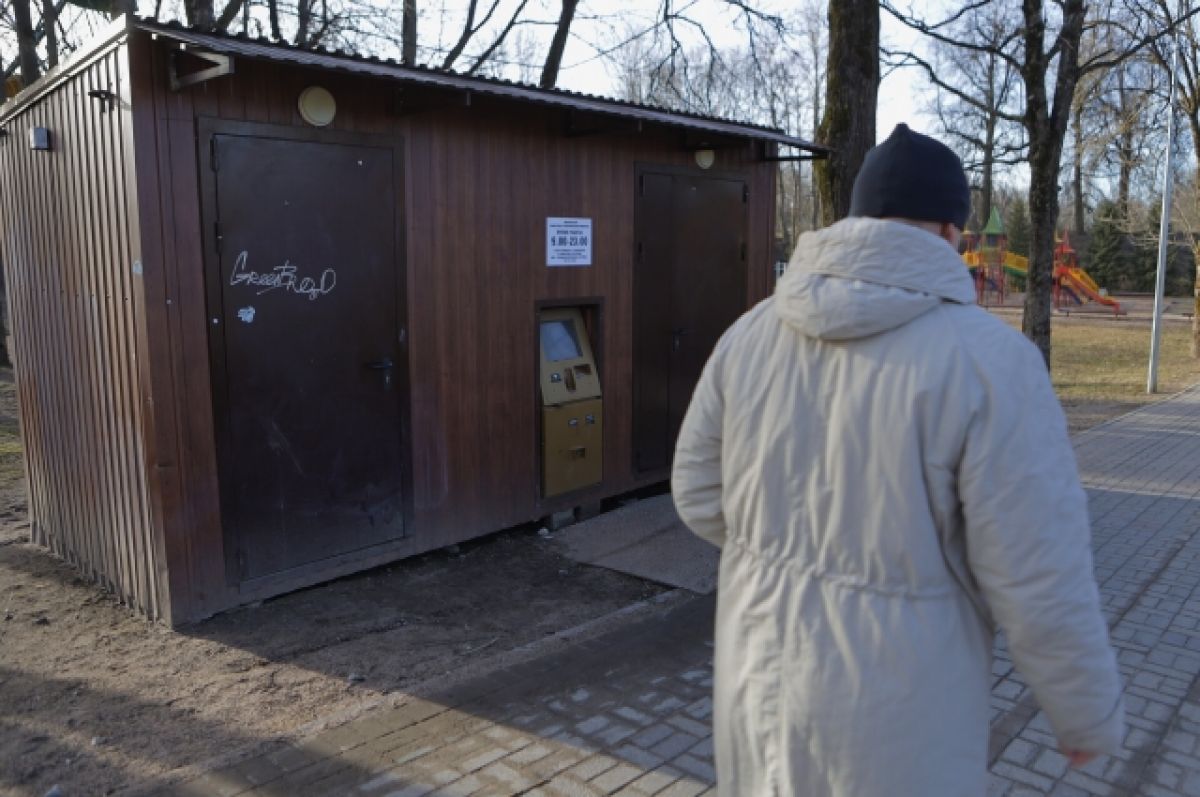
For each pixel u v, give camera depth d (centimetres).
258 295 458
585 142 619
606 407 657
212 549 454
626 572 545
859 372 170
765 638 179
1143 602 503
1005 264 3991
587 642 437
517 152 576
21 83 1179
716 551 575
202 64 422
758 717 179
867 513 167
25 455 591
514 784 312
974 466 159
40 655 421
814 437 174
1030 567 156
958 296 170
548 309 621
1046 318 998
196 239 432
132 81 405
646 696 380
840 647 169
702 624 461
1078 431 1070
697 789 311
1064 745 165
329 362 491
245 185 447
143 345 422
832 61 686
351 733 346
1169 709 380
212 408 445
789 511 178
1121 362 1884
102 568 505
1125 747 349
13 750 337
